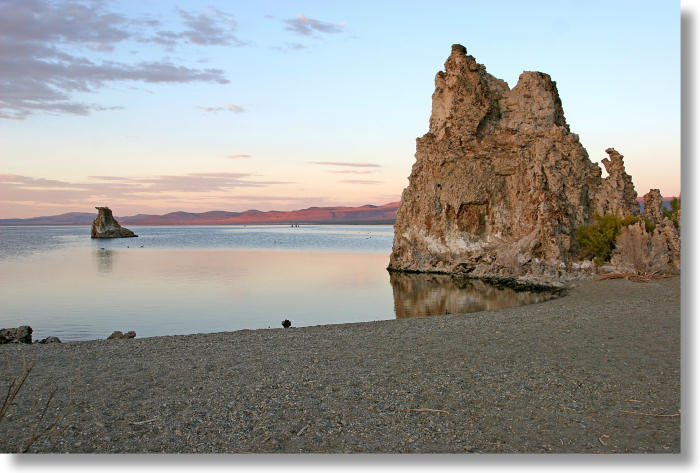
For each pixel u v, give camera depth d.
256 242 122.06
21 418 8.66
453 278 40.22
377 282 40.03
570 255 35.84
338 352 13.43
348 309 28.08
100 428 8.22
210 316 26.11
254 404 9.27
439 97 46.72
